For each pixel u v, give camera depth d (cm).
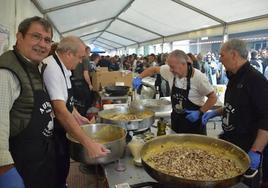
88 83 356
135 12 741
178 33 862
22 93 114
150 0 584
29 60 120
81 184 244
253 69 150
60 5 488
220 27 609
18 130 116
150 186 111
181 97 211
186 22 695
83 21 796
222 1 469
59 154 150
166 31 895
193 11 582
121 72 396
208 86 201
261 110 142
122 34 1260
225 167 112
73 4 512
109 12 766
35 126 120
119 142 130
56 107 139
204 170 109
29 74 119
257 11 466
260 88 143
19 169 118
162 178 90
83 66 350
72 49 155
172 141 137
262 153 153
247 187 107
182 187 87
